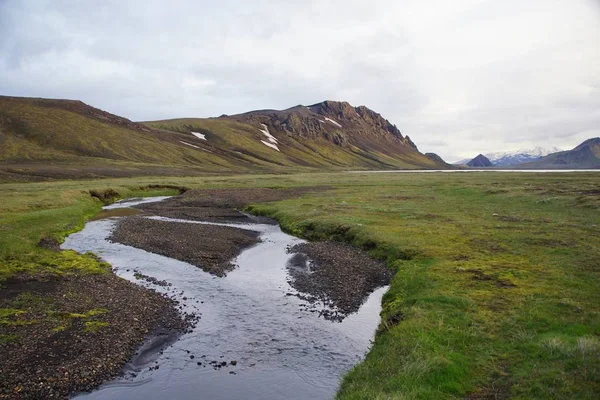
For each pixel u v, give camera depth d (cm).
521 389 1404
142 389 1683
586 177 11106
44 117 17512
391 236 4119
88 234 4753
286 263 3675
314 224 5147
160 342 2108
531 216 5050
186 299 2738
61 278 2988
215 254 3966
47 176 10912
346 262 3594
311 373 1823
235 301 2716
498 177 12875
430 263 3130
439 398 1380
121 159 16438
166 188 10456
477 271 2836
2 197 6106
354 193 8875
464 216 5303
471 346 1761
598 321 1888
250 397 1634
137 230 5016
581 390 1337
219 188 10588
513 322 1961
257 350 2036
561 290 2356
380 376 1616
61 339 2036
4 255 3428
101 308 2458
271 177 14725
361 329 2280
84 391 1650
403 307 2350
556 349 1623
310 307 2614
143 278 3173
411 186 10231
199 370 1842
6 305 2414
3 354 1853
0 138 14700
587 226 4247
